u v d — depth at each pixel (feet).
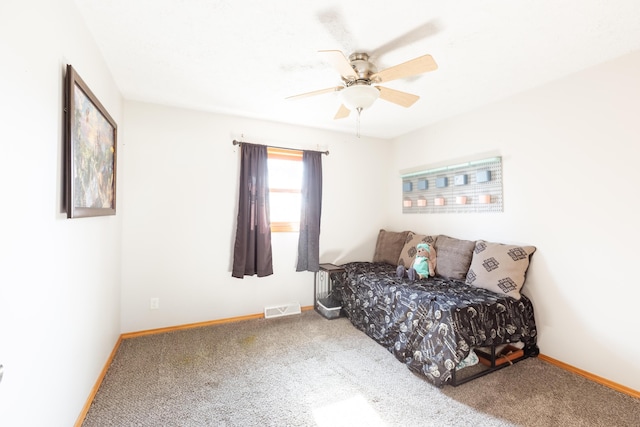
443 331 6.80
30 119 3.44
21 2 3.24
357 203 13.09
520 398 6.23
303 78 7.76
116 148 7.66
